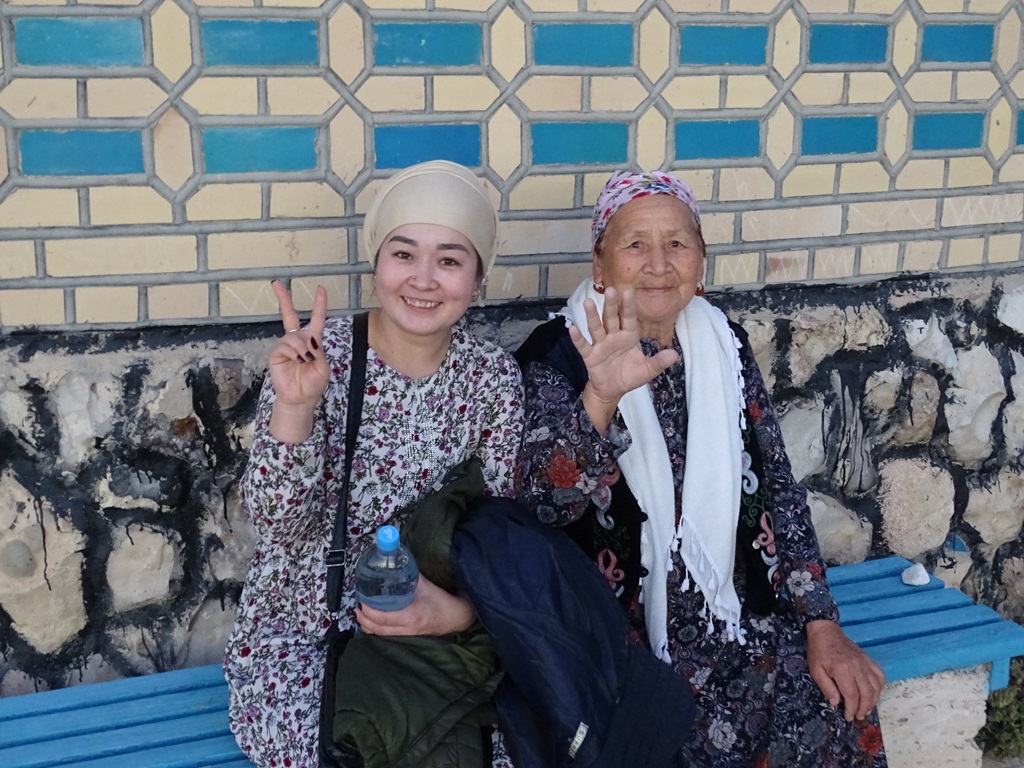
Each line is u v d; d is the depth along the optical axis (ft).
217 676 8.05
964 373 10.41
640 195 7.71
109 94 7.68
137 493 8.16
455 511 6.89
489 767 6.53
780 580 8.05
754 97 9.30
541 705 6.33
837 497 10.26
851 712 7.40
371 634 6.77
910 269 10.23
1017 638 8.61
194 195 8.03
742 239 9.60
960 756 8.84
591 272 9.06
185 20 7.71
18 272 7.78
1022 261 10.65
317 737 6.68
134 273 8.03
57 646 8.20
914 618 8.95
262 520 6.63
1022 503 10.83
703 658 7.72
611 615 6.75
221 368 8.21
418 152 8.48
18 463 7.88
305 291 8.46
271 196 8.20
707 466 7.91
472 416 7.40
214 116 7.93
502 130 8.66
